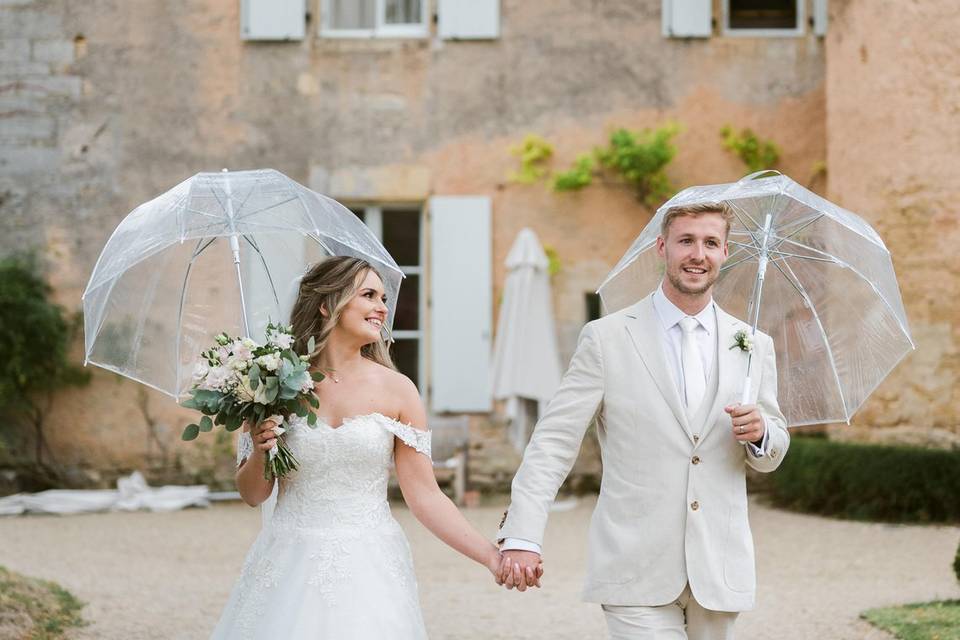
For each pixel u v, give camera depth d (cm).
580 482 1368
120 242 455
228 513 1262
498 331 1302
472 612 727
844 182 1253
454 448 1348
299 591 402
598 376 405
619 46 1409
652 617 389
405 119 1416
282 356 400
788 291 452
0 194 1404
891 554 917
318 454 410
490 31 1409
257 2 1411
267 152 1417
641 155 1368
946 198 1153
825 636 636
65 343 1382
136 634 654
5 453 1374
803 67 1402
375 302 429
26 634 619
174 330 494
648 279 457
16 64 1412
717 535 392
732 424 390
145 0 1416
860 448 1127
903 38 1179
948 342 1148
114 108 1415
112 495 1299
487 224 1404
